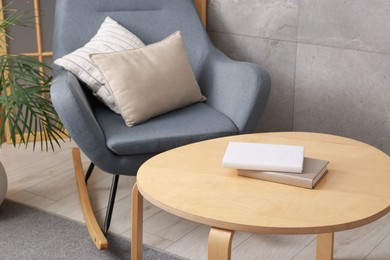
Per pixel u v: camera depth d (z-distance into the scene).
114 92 2.40
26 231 2.40
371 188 1.72
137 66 2.45
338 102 2.92
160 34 2.80
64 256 2.22
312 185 1.71
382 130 2.81
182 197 1.68
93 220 2.42
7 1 3.13
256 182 1.77
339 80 2.88
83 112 2.19
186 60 2.61
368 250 2.22
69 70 2.47
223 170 1.85
